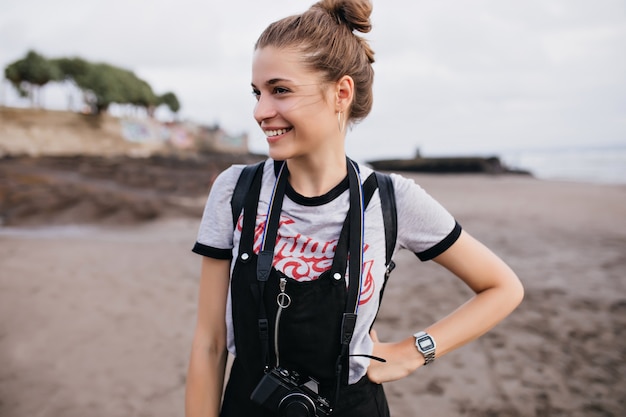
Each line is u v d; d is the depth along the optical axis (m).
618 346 3.83
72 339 3.97
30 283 5.43
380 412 1.20
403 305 4.83
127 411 2.97
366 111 1.17
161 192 14.06
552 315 4.48
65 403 3.03
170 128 51.25
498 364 3.57
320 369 1.10
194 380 1.17
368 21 1.11
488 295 1.22
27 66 46.16
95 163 26.53
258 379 1.14
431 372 3.47
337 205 1.10
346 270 1.07
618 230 8.94
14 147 41.97
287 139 1.04
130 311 4.64
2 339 3.94
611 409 2.99
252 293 1.08
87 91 49.59
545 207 12.38
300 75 1.01
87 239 8.12
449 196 15.16
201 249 1.16
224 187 1.16
